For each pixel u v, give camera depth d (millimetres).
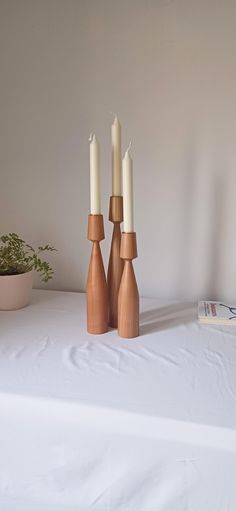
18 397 661
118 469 627
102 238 891
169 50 1107
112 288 956
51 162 1253
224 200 1158
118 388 689
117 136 890
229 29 1064
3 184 1310
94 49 1152
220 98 1103
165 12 1091
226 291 1216
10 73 1225
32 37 1187
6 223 1335
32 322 1006
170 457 602
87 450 639
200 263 1217
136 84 1146
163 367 769
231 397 666
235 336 928
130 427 613
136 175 1199
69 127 1216
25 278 1100
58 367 763
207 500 593
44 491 669
